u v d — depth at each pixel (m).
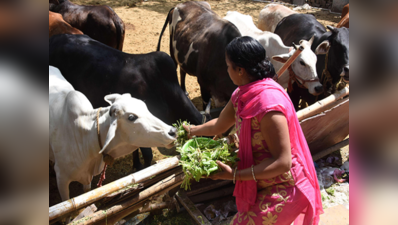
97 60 3.57
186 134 2.15
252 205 1.77
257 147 1.67
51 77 3.23
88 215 2.15
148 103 3.58
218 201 3.18
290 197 1.69
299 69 4.02
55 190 3.53
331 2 11.67
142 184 2.22
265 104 1.52
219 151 1.81
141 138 2.52
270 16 6.47
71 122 2.68
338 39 4.00
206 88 4.80
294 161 1.70
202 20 4.91
